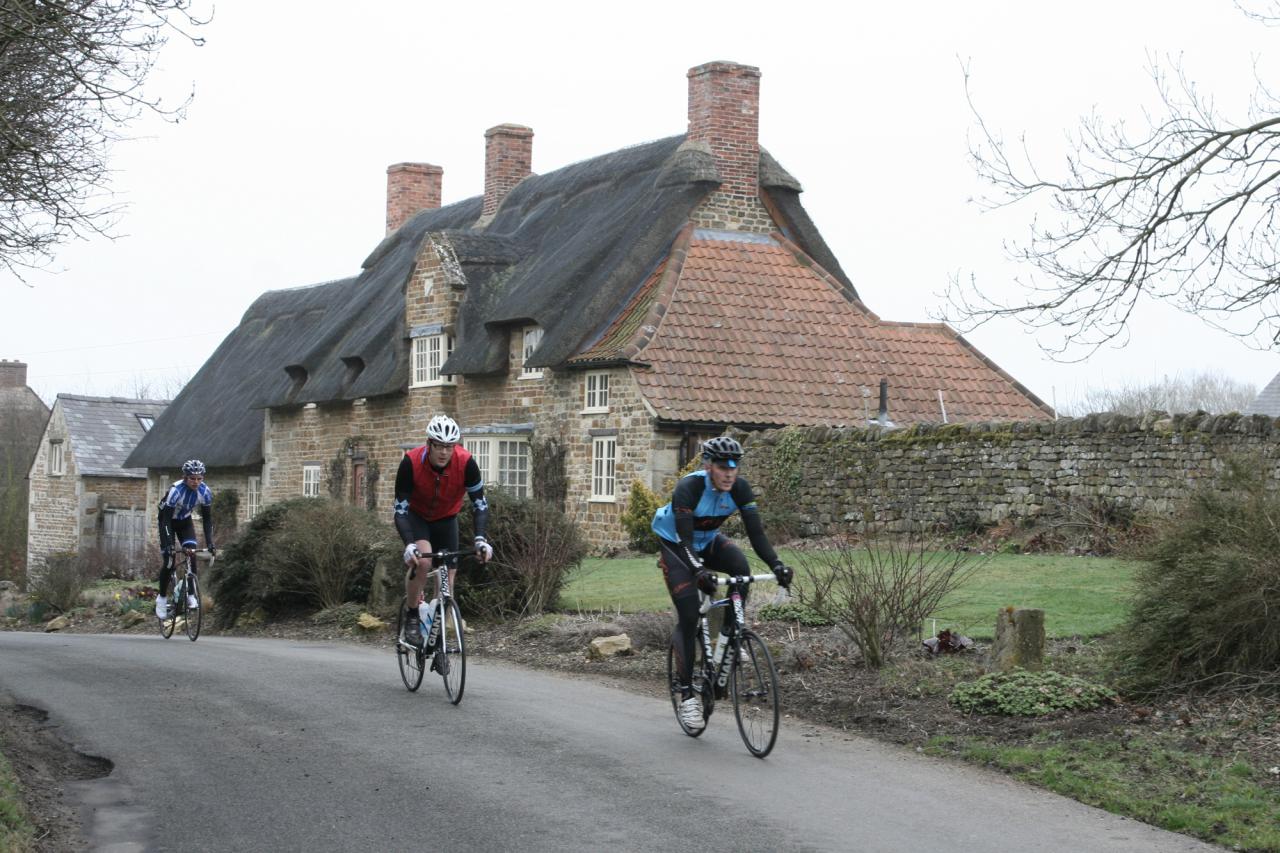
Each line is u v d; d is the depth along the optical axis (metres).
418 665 11.12
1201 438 17.48
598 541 27.02
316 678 12.15
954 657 11.38
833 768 8.37
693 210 29.77
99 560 34.84
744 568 8.91
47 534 52.84
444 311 32.25
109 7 10.23
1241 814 7.14
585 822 7.15
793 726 9.77
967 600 14.06
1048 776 8.02
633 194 31.42
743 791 7.76
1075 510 18.75
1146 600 9.99
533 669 12.93
